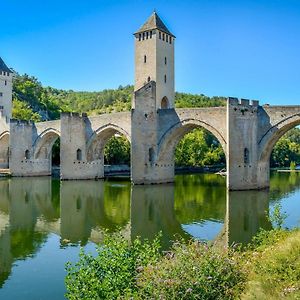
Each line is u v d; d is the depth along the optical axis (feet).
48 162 275.39
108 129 225.76
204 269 43.60
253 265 48.96
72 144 231.91
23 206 142.31
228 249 54.80
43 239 94.73
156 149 206.18
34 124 271.69
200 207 137.90
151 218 119.75
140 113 202.18
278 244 58.39
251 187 177.88
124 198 160.66
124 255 50.47
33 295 61.72
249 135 175.63
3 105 335.67
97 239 94.43
